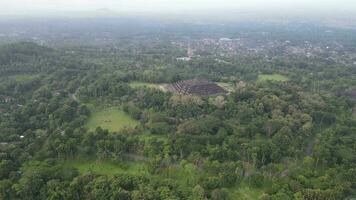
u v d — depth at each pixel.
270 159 187.25
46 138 199.50
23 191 150.50
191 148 190.25
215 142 199.75
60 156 183.00
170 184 160.00
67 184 156.38
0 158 172.50
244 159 186.38
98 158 186.62
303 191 155.50
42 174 160.50
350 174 168.50
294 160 188.00
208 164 175.12
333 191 155.25
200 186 157.75
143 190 152.88
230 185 166.75
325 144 198.75
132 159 189.75
